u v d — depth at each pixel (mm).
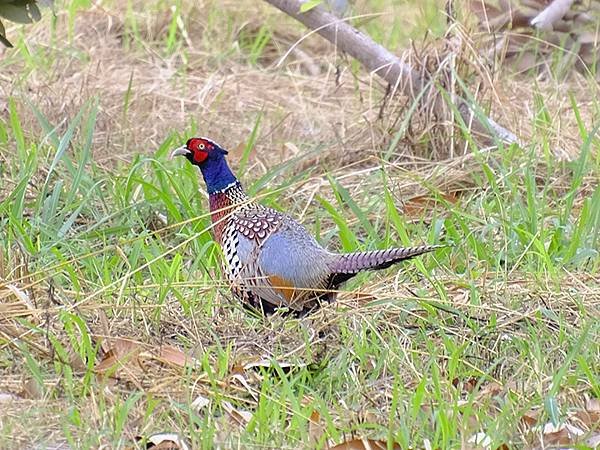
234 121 14156
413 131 13055
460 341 9055
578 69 15383
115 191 11367
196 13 16812
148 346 8531
